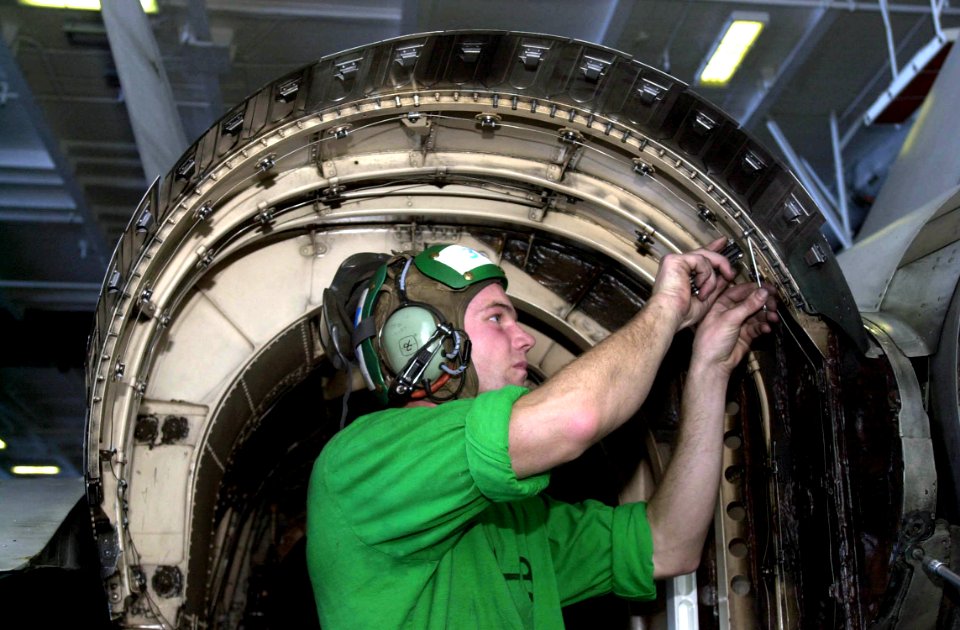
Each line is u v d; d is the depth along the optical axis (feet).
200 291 10.40
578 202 10.56
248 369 10.32
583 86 9.33
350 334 8.41
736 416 10.06
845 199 22.07
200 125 20.04
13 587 9.70
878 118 21.54
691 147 9.49
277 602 15.33
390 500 7.23
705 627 10.17
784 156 23.22
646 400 10.94
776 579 9.39
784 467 9.44
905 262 9.96
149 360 9.32
